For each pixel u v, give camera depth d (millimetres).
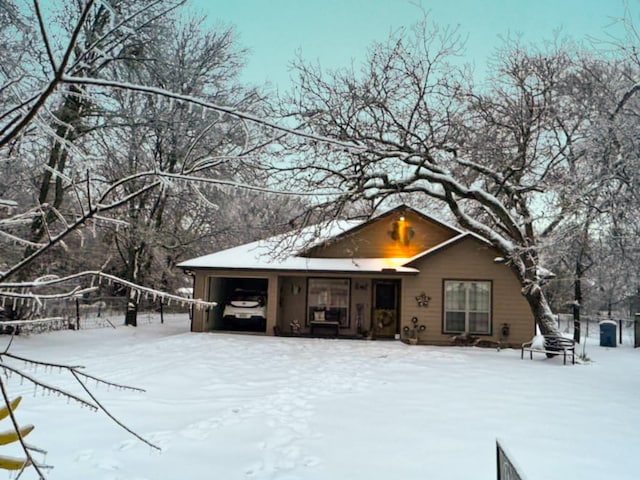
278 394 8500
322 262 17203
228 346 14070
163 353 12898
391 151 13906
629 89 11930
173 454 5422
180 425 6508
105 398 7941
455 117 14688
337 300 17797
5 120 1459
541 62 15305
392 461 5266
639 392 8914
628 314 26938
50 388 1811
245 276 17203
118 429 6289
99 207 1758
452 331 16062
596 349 17422
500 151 15602
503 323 15883
